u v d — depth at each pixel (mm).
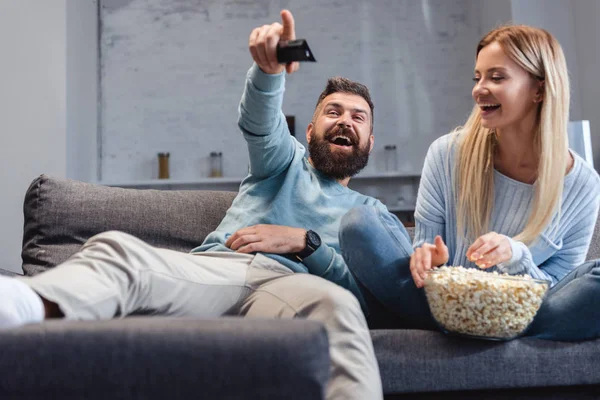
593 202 1809
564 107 1788
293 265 1688
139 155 5652
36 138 4711
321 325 884
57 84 4766
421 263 1472
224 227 1853
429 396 1405
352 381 1178
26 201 2006
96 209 1996
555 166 1753
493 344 1396
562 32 4777
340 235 1544
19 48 4750
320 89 5676
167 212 2062
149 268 1324
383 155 5645
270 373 838
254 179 1937
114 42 5727
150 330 863
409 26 5738
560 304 1427
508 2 4871
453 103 5699
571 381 1395
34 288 1047
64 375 844
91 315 1121
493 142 1878
